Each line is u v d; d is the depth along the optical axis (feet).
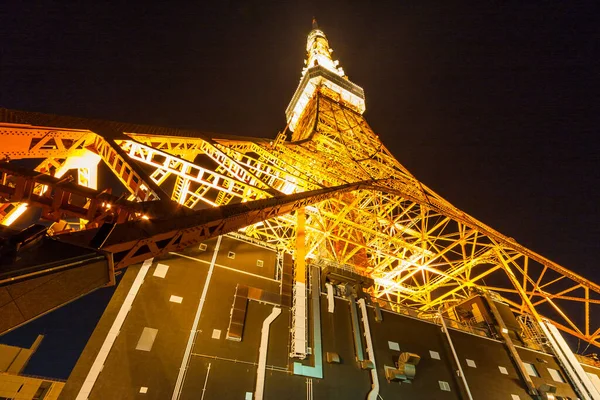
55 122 36.91
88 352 46.37
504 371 83.10
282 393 53.67
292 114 215.10
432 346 78.84
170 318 54.03
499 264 111.24
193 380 49.06
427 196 124.47
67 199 23.06
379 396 62.13
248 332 57.93
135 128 51.26
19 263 13.10
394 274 110.01
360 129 175.73
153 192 27.32
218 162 66.49
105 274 17.47
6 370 88.12
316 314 66.08
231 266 66.49
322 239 93.50
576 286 99.96
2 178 21.71
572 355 94.73
